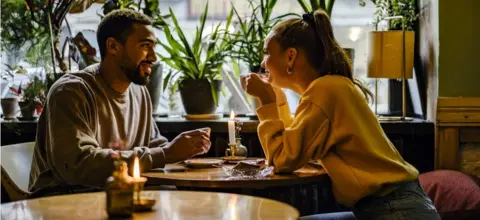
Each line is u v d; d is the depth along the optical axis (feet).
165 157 7.22
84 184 7.01
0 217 4.66
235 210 4.83
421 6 10.71
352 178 6.59
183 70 10.54
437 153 9.93
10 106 10.92
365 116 6.85
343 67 7.09
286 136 6.69
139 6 10.87
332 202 9.66
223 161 8.06
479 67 9.91
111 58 7.68
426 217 6.51
